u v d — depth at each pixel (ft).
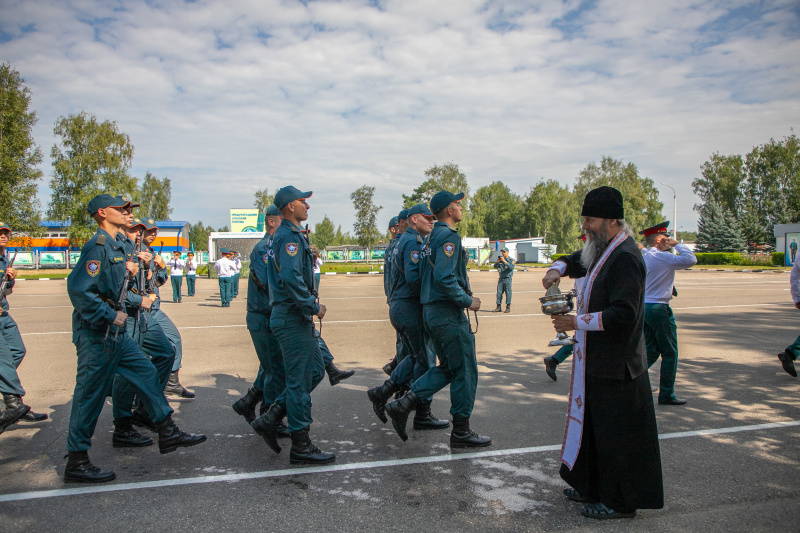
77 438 11.76
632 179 243.19
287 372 12.98
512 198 358.23
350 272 130.93
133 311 14.40
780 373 21.66
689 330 32.48
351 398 18.76
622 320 9.61
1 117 118.52
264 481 11.93
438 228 13.83
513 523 9.92
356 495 11.16
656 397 18.37
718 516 10.06
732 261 144.77
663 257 16.87
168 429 12.94
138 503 10.85
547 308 10.30
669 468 12.26
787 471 12.08
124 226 15.10
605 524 9.86
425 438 14.74
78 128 146.30
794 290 19.16
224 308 50.52
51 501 10.97
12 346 16.79
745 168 215.51
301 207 13.12
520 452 13.52
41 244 150.71
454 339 13.41
